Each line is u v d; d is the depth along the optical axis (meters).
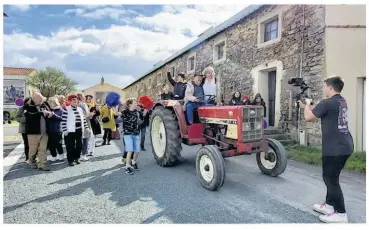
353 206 3.17
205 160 3.73
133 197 3.39
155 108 5.45
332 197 2.80
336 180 2.78
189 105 4.64
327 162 2.79
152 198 3.35
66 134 4.91
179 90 5.79
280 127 7.61
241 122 3.73
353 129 6.22
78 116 5.10
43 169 4.62
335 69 6.21
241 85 9.30
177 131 4.71
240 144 3.71
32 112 4.55
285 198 3.37
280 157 4.09
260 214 2.91
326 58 6.22
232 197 3.39
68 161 4.97
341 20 6.21
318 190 3.64
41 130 4.58
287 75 7.37
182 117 4.65
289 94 7.27
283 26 7.49
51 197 3.39
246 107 3.78
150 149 6.77
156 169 4.73
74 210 3.02
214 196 3.41
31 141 4.70
